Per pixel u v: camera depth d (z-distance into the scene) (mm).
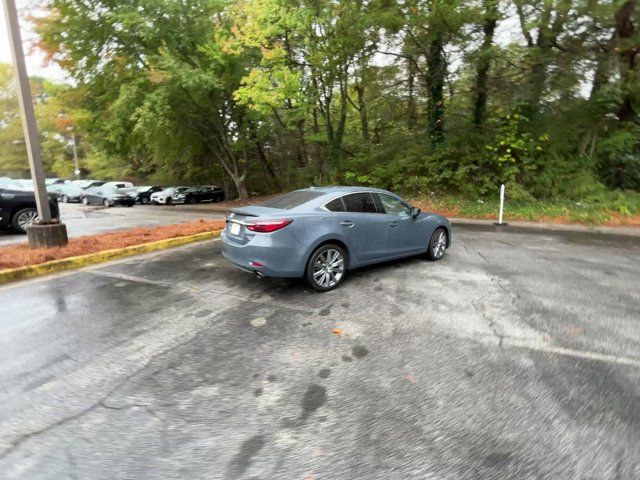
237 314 4500
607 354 3443
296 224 4938
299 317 4387
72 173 52281
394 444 2375
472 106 16812
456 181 15922
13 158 46531
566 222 11641
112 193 25672
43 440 2428
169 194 27500
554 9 12297
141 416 2664
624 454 2264
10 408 2750
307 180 23156
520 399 2801
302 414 2676
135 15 17750
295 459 2262
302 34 17188
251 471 2176
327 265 5277
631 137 13359
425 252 6789
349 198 5660
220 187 31812
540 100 14312
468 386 2977
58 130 35625
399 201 6371
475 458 2252
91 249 7301
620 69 12359
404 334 3910
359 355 3494
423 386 2988
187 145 26531
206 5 19234
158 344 3754
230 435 2473
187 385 3045
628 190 13164
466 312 4477
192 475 2146
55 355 3535
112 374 3211
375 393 2910
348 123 22297
